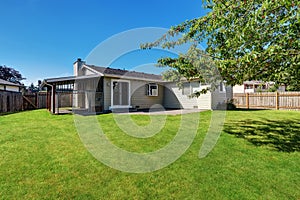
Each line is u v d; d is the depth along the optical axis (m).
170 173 3.17
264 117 8.90
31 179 2.88
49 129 6.20
